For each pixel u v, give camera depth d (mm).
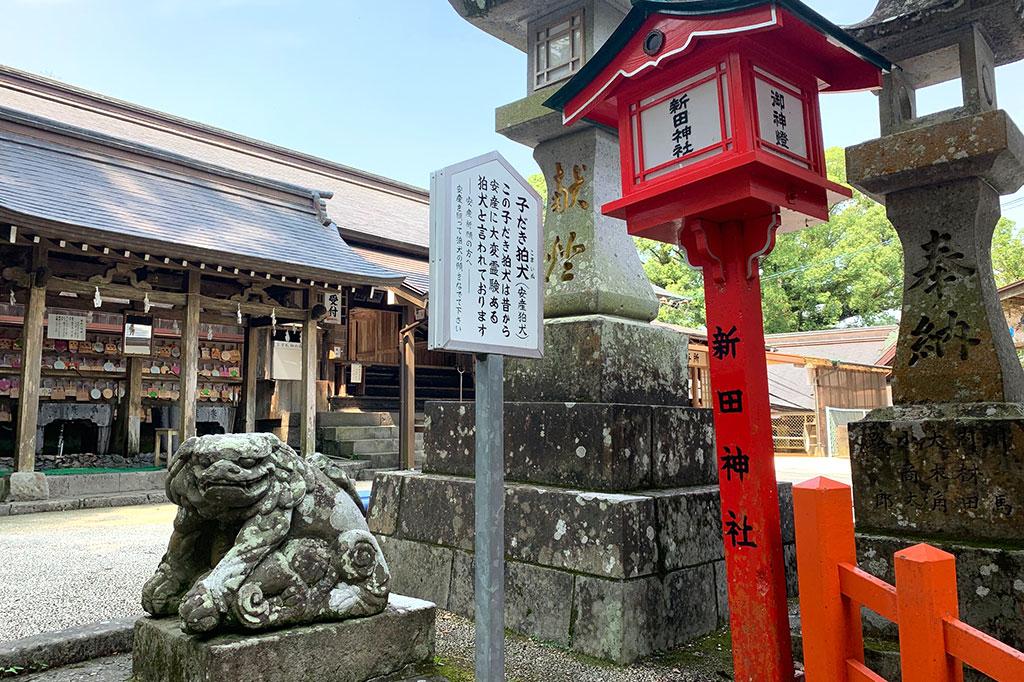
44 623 4125
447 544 4523
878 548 3225
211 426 15711
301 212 15492
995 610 2873
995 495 3002
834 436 22531
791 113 3107
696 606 3986
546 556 3949
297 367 14164
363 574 3082
